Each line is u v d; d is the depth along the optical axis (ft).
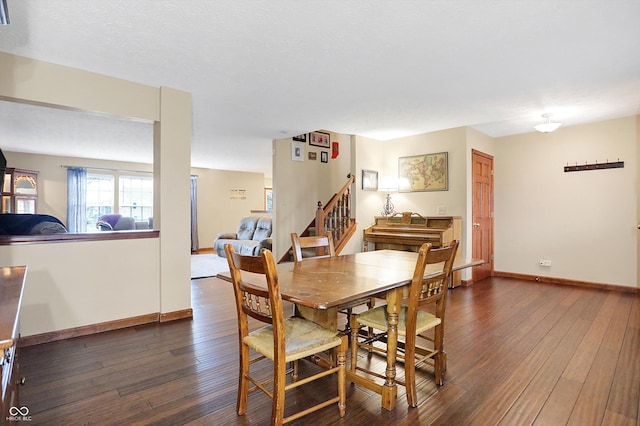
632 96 11.70
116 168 25.66
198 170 29.91
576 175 15.98
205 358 8.09
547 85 10.64
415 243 15.24
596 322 10.62
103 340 9.19
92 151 21.71
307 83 10.38
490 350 8.55
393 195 18.58
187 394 6.50
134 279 10.39
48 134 16.89
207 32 7.37
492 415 5.86
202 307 12.42
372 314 7.07
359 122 14.99
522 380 7.05
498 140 18.38
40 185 22.56
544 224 16.89
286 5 6.39
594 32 7.43
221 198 31.24
